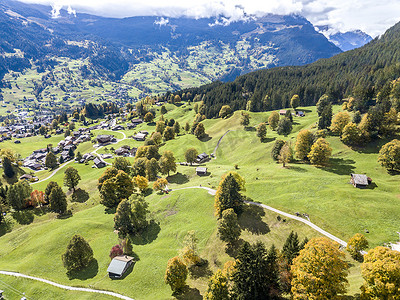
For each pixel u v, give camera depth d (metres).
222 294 48.44
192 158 148.00
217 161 153.62
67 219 98.75
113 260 69.62
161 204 98.12
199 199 94.88
